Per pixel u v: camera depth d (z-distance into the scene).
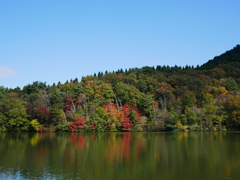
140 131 96.62
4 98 110.50
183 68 171.12
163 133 87.50
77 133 90.69
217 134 81.31
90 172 32.50
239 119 93.69
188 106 102.38
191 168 34.34
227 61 186.50
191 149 49.91
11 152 47.25
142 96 103.38
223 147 52.19
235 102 96.31
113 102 110.94
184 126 94.94
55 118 100.50
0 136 79.25
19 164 36.97
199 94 110.75
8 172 32.47
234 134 81.12
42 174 31.48
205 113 97.94
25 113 99.56
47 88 126.38
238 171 32.62
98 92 107.62
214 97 113.50
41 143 60.56
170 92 108.56
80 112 101.12
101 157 42.12
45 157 42.19
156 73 148.00
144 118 97.00
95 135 81.56
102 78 143.12
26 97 118.38
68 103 107.88
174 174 31.45
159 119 96.25
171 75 141.25
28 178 29.77
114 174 31.56
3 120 95.88
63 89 114.62
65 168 34.56
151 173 31.98
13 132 96.75
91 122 96.62
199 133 85.88
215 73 146.25
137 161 38.94
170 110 101.62
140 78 131.88
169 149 50.09
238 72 148.88
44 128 99.19
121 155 43.88
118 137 74.31
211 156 42.53
